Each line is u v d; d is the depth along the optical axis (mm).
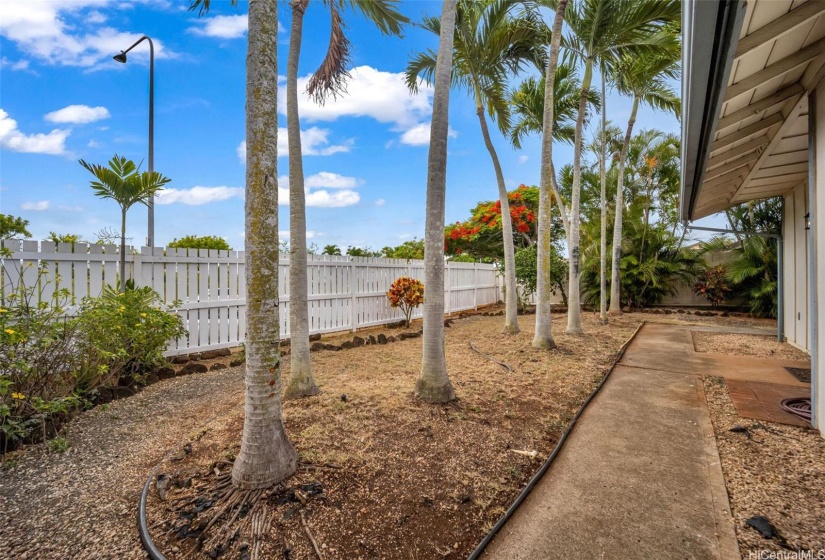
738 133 4055
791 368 5562
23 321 3545
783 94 3506
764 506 2281
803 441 3158
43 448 3111
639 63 9180
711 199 7113
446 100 3951
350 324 8672
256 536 2004
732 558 1858
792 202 7160
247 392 2453
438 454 2883
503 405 3939
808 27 2568
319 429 3217
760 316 11383
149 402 4250
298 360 4070
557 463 2832
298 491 2344
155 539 2002
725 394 4402
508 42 7457
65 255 4891
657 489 2473
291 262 4062
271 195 2459
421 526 2115
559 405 4043
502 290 15375
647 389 4625
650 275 12742
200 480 2523
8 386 3160
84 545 1990
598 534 2047
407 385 4520
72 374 3875
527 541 2004
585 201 14797
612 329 9297
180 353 5961
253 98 2387
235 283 6688
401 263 10133
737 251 11852
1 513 2271
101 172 4883
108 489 2520
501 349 6816
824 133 3145
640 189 14258
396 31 5926
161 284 5820
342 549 1934
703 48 1766
